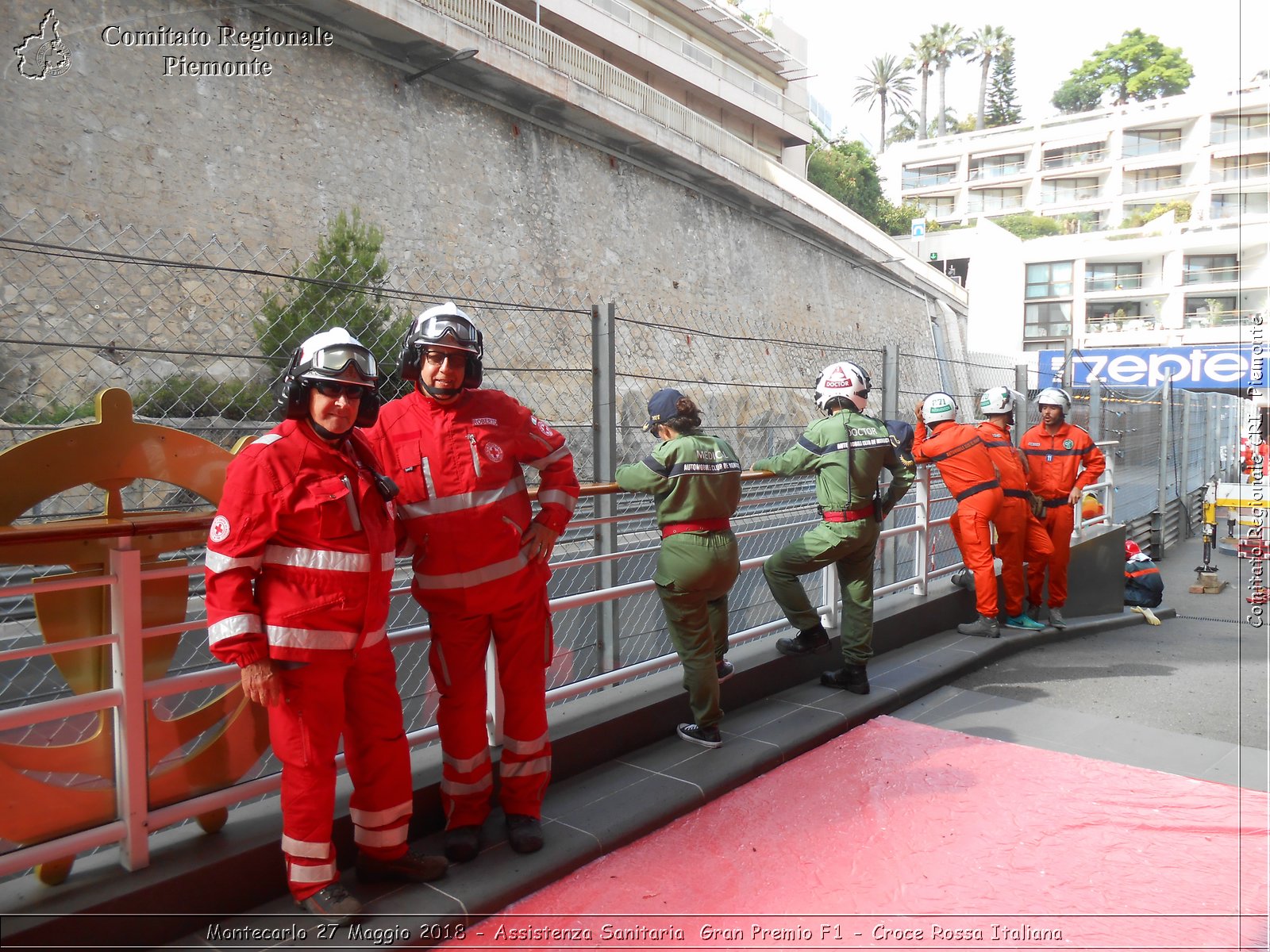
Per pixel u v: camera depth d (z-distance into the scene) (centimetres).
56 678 396
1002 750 451
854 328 3241
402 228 1700
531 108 1977
